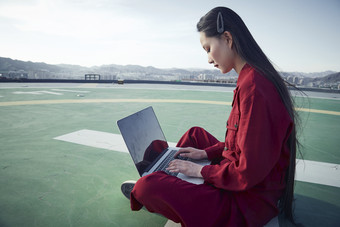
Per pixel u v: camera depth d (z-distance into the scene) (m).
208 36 1.22
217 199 1.18
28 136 3.77
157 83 22.22
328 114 6.99
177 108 7.09
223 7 1.20
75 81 18.72
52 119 5.07
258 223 1.23
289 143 1.25
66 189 2.13
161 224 1.66
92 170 2.56
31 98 8.26
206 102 8.70
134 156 1.54
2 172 2.45
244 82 1.11
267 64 1.17
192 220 1.14
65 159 2.85
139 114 1.92
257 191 1.21
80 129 4.28
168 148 2.10
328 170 2.73
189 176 1.46
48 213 1.76
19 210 1.79
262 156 1.04
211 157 1.72
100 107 6.82
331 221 1.75
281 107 1.09
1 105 6.60
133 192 1.31
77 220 1.68
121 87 15.30
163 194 1.20
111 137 3.81
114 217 1.73
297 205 1.97
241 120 1.09
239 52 1.15
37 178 2.34
